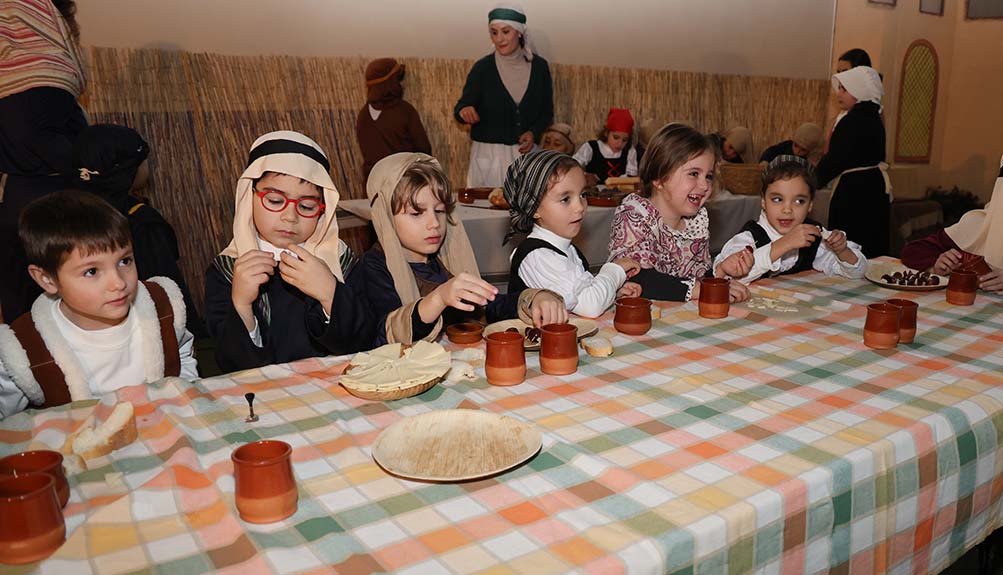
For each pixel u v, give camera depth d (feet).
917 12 20.95
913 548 3.73
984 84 21.42
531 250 6.47
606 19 19.10
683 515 2.89
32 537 2.69
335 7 15.62
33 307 4.89
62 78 7.68
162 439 3.78
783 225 7.86
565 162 6.36
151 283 5.47
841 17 22.81
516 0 17.67
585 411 3.99
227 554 2.73
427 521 2.90
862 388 4.27
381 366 4.40
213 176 14.65
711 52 21.08
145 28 13.79
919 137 21.98
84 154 7.53
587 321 5.76
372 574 2.54
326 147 15.81
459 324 5.69
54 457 3.11
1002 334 5.33
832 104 23.75
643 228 7.48
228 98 14.70
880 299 6.49
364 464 3.42
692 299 6.61
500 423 3.64
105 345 5.02
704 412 3.94
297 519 2.93
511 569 2.56
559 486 3.15
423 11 16.67
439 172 5.78
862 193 14.74
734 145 17.97
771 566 3.07
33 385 4.72
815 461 3.34
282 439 3.70
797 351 5.01
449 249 6.30
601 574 2.54
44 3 7.61
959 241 7.47
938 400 4.07
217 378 4.64
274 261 5.10
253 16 14.80
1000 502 4.20
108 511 3.00
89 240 4.41
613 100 19.62
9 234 7.53
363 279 5.93
